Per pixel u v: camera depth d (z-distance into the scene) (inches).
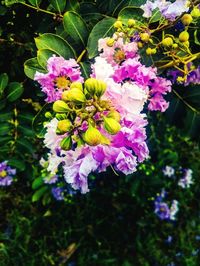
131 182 23.8
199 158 26.2
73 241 25.4
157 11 10.9
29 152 16.1
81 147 8.5
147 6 10.6
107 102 8.1
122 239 25.9
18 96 14.0
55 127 8.8
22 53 14.6
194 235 26.8
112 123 7.8
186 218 27.0
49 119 11.1
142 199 24.7
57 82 10.3
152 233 26.4
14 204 25.0
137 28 10.7
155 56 11.4
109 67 8.4
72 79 10.3
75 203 25.1
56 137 8.8
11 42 14.5
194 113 14.1
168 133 24.1
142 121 8.4
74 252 25.2
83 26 11.4
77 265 24.8
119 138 8.3
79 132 8.2
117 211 25.8
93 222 25.7
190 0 10.7
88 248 25.5
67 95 8.0
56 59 10.2
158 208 25.0
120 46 10.8
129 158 8.4
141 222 25.6
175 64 11.3
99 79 8.4
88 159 8.5
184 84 13.3
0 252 23.9
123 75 10.4
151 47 11.3
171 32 11.7
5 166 19.6
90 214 25.7
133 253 25.7
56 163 9.0
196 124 14.1
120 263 25.3
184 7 10.1
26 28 14.2
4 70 15.1
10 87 13.9
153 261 25.7
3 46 14.6
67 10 12.0
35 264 24.4
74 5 12.0
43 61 11.0
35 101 15.0
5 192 24.6
